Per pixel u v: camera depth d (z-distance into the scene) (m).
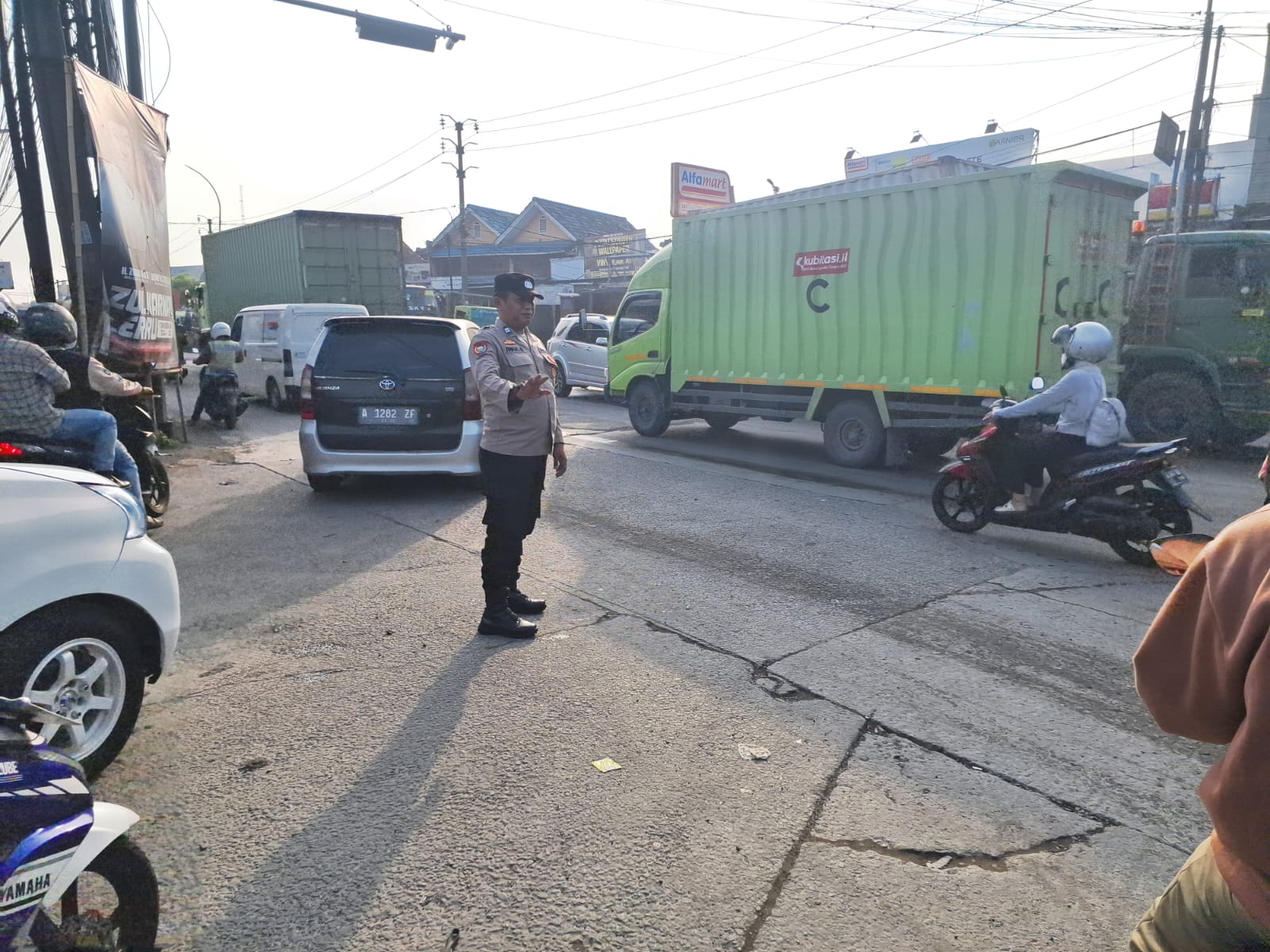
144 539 3.49
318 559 6.21
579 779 3.28
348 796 3.17
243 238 22.30
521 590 5.50
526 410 4.55
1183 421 10.38
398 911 2.57
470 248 47.25
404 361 7.98
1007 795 3.21
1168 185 24.50
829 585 5.62
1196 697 1.39
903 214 9.30
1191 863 1.52
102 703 3.27
